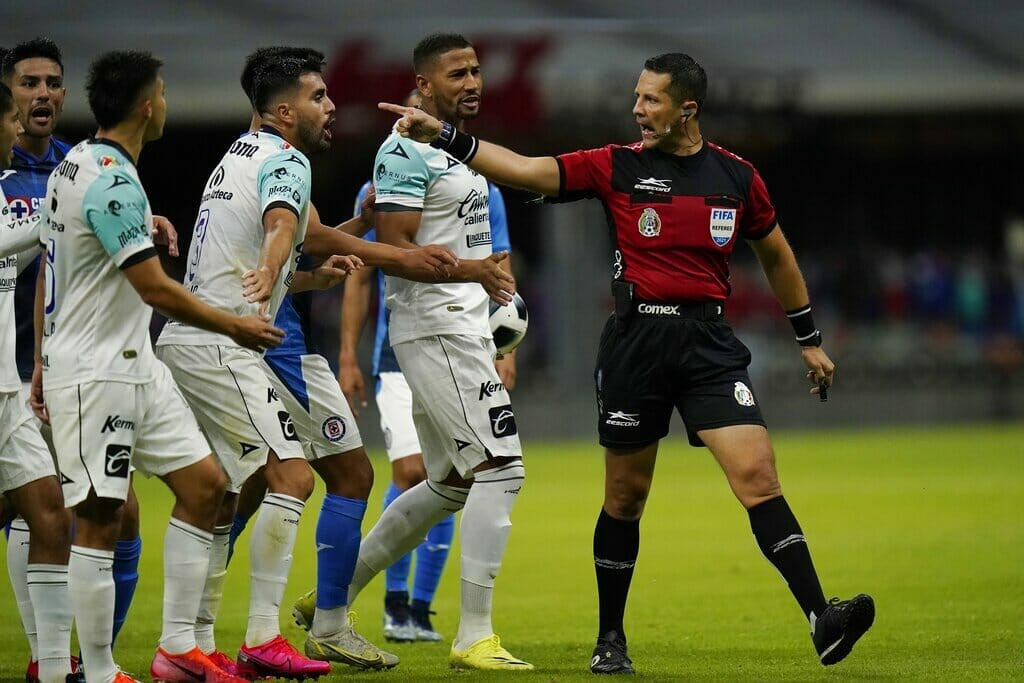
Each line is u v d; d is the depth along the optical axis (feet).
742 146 276.21
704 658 67.51
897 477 171.22
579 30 253.44
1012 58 278.46
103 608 55.62
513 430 66.54
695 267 61.21
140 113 54.80
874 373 282.36
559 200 62.54
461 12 256.93
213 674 57.57
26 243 61.05
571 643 74.28
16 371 61.87
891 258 319.68
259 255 60.95
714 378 60.85
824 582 93.91
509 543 120.37
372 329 231.09
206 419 61.52
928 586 91.04
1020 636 72.13
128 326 55.57
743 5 284.20
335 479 67.72
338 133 236.43
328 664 61.26
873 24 286.25
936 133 302.25
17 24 257.96
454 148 60.44
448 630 83.46
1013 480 164.86
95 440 54.80
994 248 338.34
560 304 256.11
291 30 255.50
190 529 57.62
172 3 270.26
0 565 112.57
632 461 62.59
